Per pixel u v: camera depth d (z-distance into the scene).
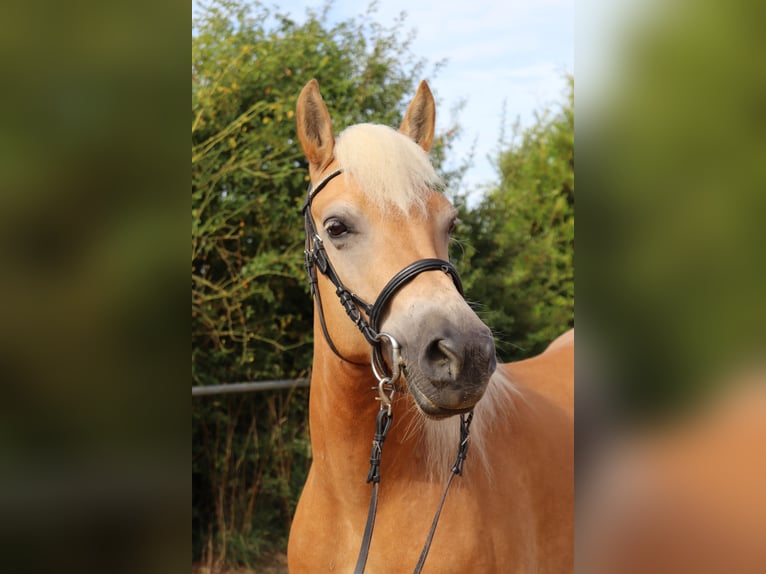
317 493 1.60
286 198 3.42
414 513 1.49
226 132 3.28
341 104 3.74
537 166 5.76
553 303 5.02
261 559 3.60
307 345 3.71
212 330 3.37
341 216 1.42
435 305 1.29
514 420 1.79
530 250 4.78
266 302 3.55
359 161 1.43
